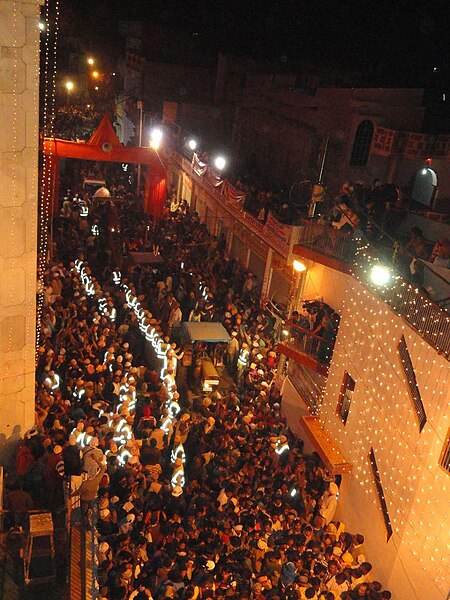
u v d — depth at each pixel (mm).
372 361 14266
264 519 12656
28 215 11438
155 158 31016
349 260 16203
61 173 38812
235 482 14016
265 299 22188
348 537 13477
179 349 20516
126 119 48625
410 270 14984
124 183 39969
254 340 20891
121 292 23016
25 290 11836
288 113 28812
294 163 28000
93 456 11070
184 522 12734
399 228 18812
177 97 43562
